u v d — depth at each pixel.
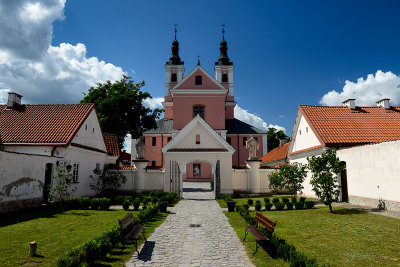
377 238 7.82
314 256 6.40
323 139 16.83
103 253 6.17
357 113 20.02
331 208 12.37
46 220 10.52
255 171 21.61
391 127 18.14
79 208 13.72
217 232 8.92
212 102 33.59
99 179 20.56
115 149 24.19
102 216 11.52
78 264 5.05
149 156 40.38
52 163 15.02
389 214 11.24
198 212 13.10
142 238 8.12
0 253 6.49
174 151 20.39
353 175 14.84
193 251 6.91
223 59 44.22
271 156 35.00
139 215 10.15
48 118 18.42
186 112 33.50
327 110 20.45
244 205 14.18
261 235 6.98
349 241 7.57
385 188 12.39
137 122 30.66
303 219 10.71
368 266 5.82
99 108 28.50
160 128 41.12
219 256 6.53
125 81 32.72
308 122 19.16
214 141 21.06
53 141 15.97
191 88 33.91
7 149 16.06
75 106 19.84
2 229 8.92
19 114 18.84
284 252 6.09
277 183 16.19
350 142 16.56
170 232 8.92
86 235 8.22
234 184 21.61
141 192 21.11
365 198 13.77
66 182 14.67
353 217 10.80
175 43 45.62
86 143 18.94
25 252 6.59
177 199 18.83
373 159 13.20
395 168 11.77
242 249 7.08
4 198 11.44
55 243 7.37
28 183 12.98
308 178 19.44
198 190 26.30
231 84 43.69
